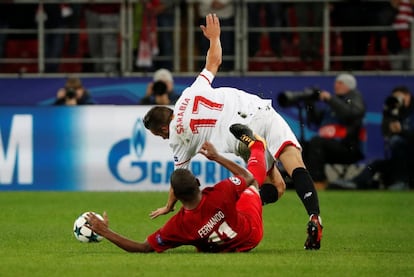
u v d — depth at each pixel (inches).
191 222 1455.5
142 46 3267.7
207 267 1363.2
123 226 2128.4
